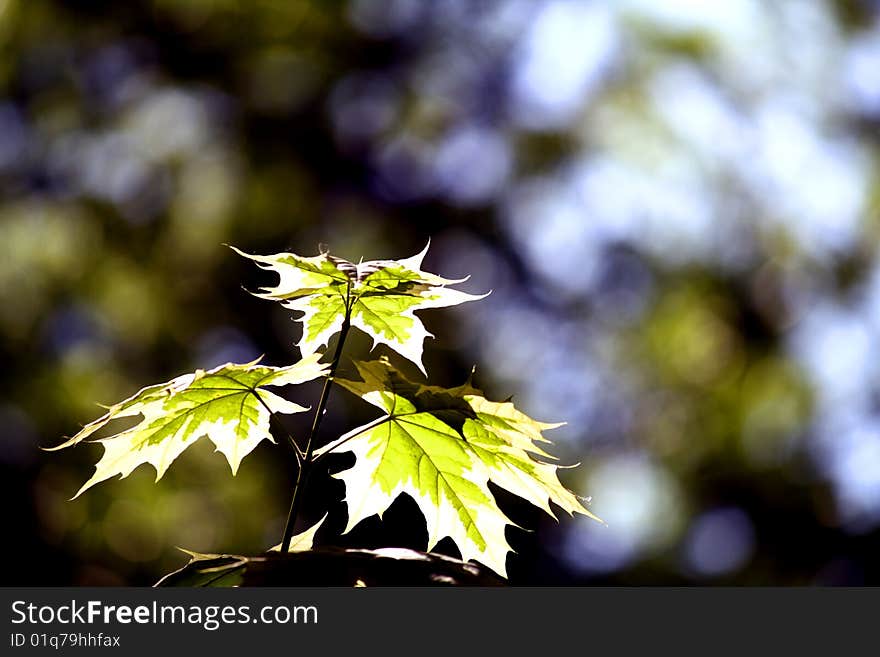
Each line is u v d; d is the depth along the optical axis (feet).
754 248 50.57
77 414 42.55
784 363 50.24
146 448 7.29
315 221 46.88
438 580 6.44
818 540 51.60
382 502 7.55
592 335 51.75
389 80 51.37
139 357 44.55
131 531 40.98
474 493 7.53
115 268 45.55
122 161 47.44
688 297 51.11
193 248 45.21
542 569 47.14
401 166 50.49
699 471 51.62
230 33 48.60
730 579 52.01
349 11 50.06
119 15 47.75
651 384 51.26
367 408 38.27
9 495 40.65
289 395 39.37
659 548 51.85
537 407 49.32
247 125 47.57
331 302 7.48
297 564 6.43
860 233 50.03
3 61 47.01
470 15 53.98
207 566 6.34
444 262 50.24
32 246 45.78
